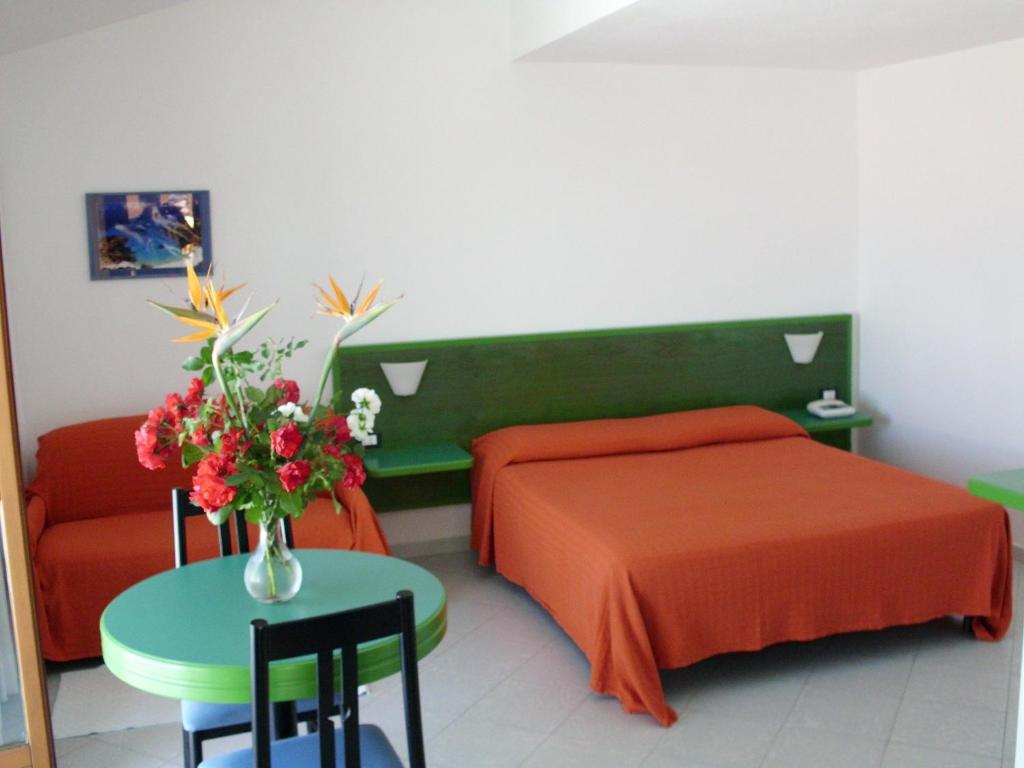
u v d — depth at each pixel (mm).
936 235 4918
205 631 2230
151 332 4391
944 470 4988
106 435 4168
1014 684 3375
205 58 4352
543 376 4957
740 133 5168
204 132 4383
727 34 4172
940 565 3564
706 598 3277
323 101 4531
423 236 4738
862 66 5125
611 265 5035
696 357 5203
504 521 4297
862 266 5445
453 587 4461
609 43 4352
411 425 4793
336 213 4602
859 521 3512
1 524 2367
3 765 2436
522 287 4910
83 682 3605
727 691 3395
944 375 4938
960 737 3039
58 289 4270
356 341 4695
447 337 4824
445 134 4719
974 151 4648
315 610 2338
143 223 4320
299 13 4461
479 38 4723
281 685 2055
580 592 3457
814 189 5336
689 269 5172
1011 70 4414
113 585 3660
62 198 4234
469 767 2961
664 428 4727
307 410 2369
